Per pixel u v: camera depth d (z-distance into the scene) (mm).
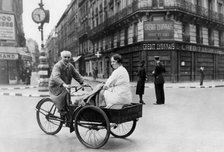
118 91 4887
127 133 5363
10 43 25094
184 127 6320
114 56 5141
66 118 5336
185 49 26828
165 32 25359
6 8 25844
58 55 96250
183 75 26984
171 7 25062
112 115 4668
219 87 20203
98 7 41500
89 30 46219
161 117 7617
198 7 28266
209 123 6723
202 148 4672
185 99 12062
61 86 5379
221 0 32562
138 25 26719
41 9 16047
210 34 31422
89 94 5090
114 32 34031
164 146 4809
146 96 13680
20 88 19547
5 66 25484
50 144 4984
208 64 30891
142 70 10602
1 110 9133
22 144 4984
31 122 7039
